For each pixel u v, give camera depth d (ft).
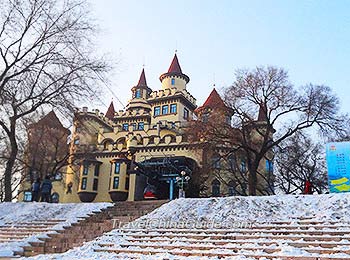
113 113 244.22
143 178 169.27
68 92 83.97
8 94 79.25
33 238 52.06
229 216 53.62
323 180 134.51
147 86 237.04
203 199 61.98
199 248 40.50
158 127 181.06
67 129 111.24
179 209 58.80
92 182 180.55
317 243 37.17
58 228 57.16
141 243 44.45
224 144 113.60
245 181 131.64
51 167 123.85
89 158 165.99
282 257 34.06
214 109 115.65
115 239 47.37
